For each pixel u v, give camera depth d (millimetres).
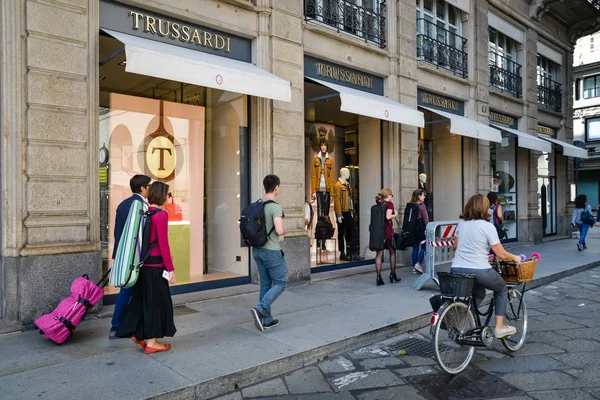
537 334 5672
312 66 8758
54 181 5379
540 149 13883
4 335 4914
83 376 3883
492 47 14219
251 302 6652
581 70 32625
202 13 6984
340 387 4109
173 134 7355
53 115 5371
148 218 4324
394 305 6570
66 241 5445
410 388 4062
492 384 4121
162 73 5535
